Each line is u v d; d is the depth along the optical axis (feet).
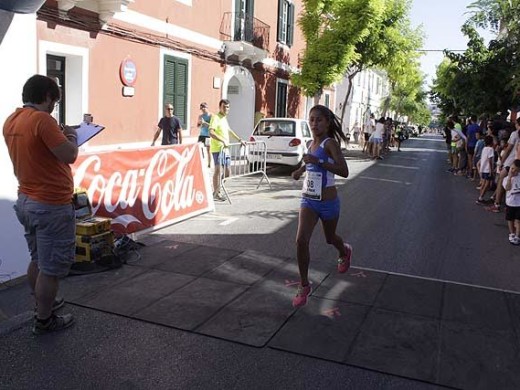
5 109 16.40
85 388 11.34
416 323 15.15
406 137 169.48
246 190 38.81
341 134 16.16
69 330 13.98
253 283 17.90
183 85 48.34
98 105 37.37
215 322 14.70
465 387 11.87
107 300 15.96
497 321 15.53
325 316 15.38
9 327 13.88
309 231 15.48
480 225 29.76
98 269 18.43
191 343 13.51
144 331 14.07
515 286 19.06
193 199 28.22
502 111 56.65
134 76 40.83
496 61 54.24
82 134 14.32
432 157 84.64
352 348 13.48
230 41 55.11
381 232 26.81
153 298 16.25
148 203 24.16
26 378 11.65
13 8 15.88
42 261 13.17
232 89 64.23
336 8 63.00
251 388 11.55
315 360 12.85
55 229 13.05
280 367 12.47
